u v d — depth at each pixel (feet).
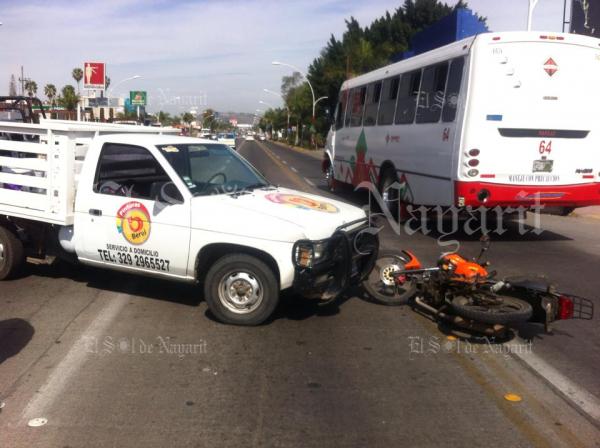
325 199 23.21
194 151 22.67
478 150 33.17
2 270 24.80
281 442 12.71
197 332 19.35
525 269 28.81
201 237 19.89
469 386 15.60
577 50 33.19
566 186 34.19
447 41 46.55
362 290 24.31
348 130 56.13
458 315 19.02
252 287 19.62
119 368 16.44
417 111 39.65
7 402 14.38
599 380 16.08
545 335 19.66
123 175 21.80
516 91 32.86
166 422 13.50
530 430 13.33
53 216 22.54
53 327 19.63
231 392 15.06
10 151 24.70
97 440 12.69
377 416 13.91
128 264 21.57
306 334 19.35
